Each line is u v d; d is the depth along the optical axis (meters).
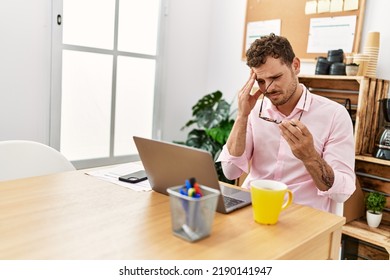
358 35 2.21
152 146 1.01
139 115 2.79
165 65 2.86
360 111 1.93
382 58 2.14
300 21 2.50
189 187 0.82
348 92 2.21
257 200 0.88
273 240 0.80
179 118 3.07
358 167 2.18
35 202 0.98
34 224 0.83
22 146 1.38
